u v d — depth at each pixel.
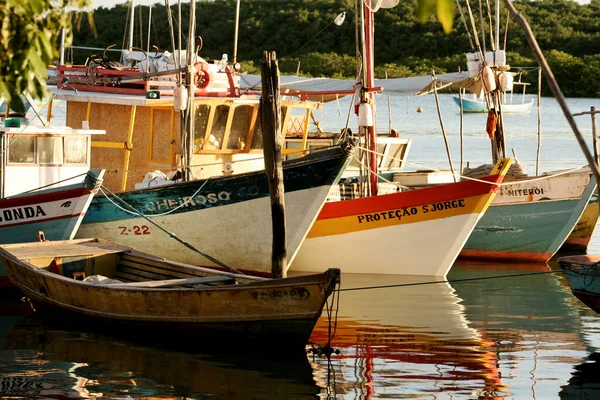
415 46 131.62
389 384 19.33
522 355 21.81
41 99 11.25
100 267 27.45
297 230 29.83
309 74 121.62
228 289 21.98
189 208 30.48
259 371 20.28
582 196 36.34
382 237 32.88
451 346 22.69
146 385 19.11
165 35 105.44
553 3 169.50
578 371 20.38
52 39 11.42
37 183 29.70
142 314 23.30
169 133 33.69
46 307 25.89
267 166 25.72
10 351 21.86
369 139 34.22
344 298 29.14
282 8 130.25
